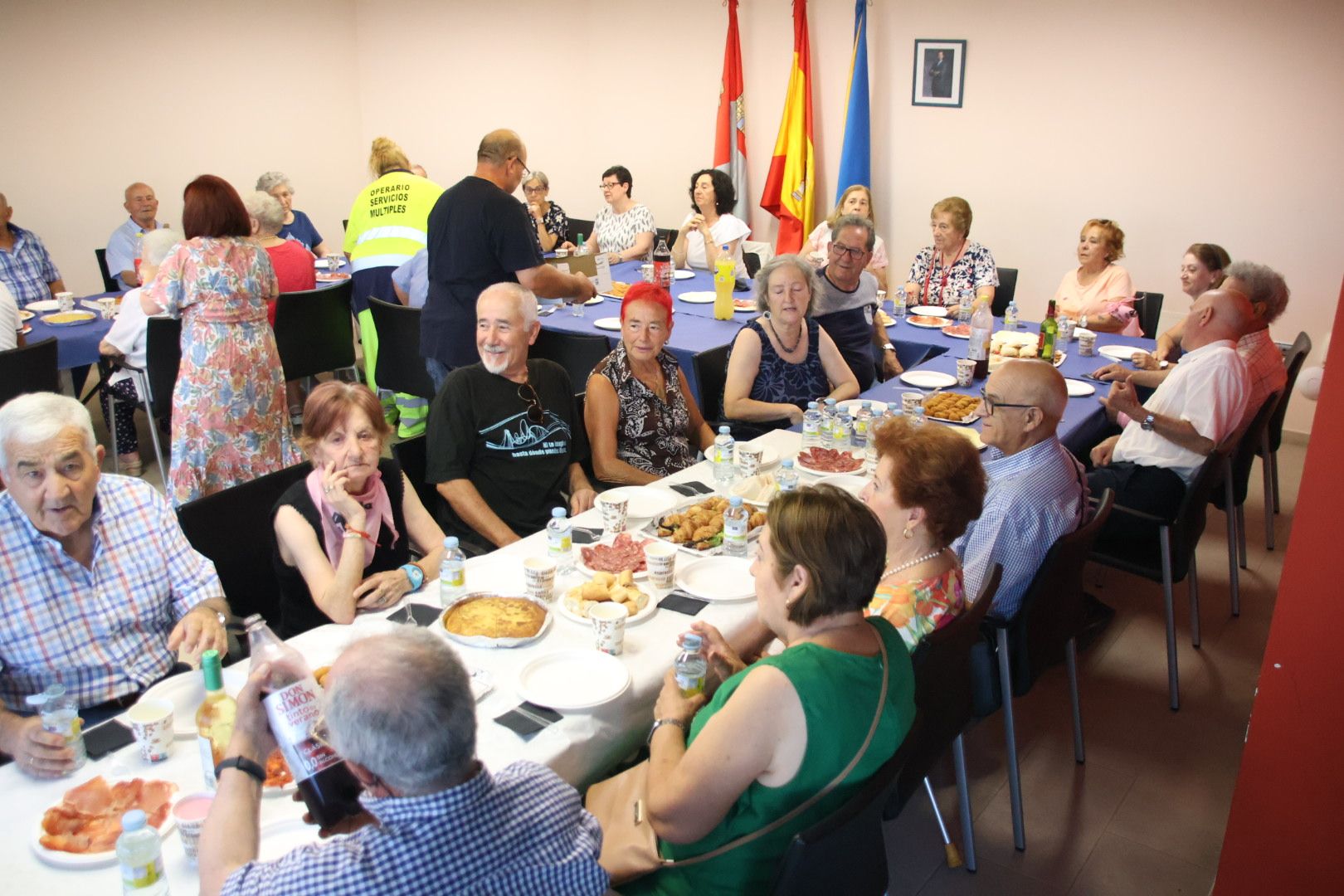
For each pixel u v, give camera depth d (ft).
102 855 4.20
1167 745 9.04
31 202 21.20
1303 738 5.80
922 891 7.27
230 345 11.78
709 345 13.03
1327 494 5.41
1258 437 11.09
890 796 5.90
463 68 24.93
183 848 4.28
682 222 23.16
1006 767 8.70
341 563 6.38
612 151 23.68
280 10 24.27
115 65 21.77
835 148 20.76
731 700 4.60
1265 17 15.80
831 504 4.73
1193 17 16.40
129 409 14.83
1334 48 15.39
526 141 24.81
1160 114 17.10
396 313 14.02
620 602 6.43
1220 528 13.61
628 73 22.81
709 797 4.55
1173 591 11.92
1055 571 7.13
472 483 8.66
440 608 6.41
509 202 11.84
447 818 3.40
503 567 7.02
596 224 20.22
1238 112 16.42
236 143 24.20
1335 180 15.87
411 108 26.02
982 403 7.81
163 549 6.31
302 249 15.90
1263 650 10.67
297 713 4.02
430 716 3.34
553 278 12.41
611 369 9.78
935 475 6.01
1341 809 5.78
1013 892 7.28
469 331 12.14
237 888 3.42
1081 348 13.62
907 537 6.23
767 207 20.93
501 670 5.72
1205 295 10.38
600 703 5.36
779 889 4.29
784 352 11.32
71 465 5.56
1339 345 5.21
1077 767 8.71
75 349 14.14
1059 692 9.84
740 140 21.18
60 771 4.73
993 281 16.26
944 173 19.61
